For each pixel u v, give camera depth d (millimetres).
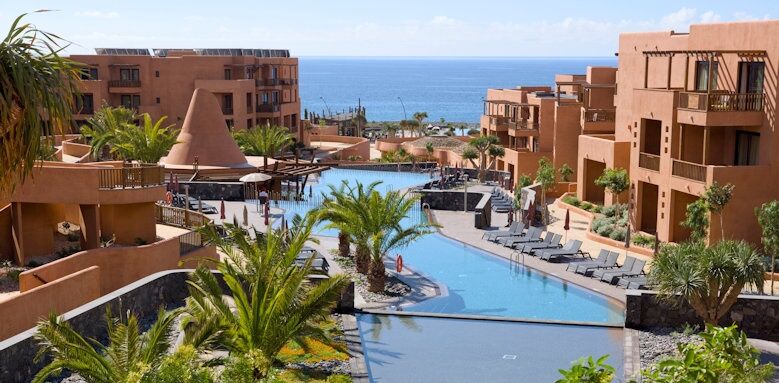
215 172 44469
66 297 18234
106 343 16609
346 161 63438
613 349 17594
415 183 51094
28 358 14281
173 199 37156
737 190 26641
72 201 22578
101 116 50875
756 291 21922
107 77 67688
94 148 39250
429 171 56719
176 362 10781
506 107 60219
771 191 26828
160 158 43906
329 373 15500
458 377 16016
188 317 14531
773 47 26312
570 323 19453
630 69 35625
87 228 22984
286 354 16375
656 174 30172
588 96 47438
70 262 20750
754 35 27109
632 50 35438
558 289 24234
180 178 43375
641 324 18688
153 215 24844
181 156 46406
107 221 24594
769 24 26422
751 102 27250
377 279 23766
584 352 17438
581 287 24000
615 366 16406
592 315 21547
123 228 24422
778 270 24312
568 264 26656
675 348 17016
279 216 36344
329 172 56812
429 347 17781
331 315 19750
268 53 80062
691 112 27938
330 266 26703
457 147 65562
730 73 28375
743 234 26859
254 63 73188
